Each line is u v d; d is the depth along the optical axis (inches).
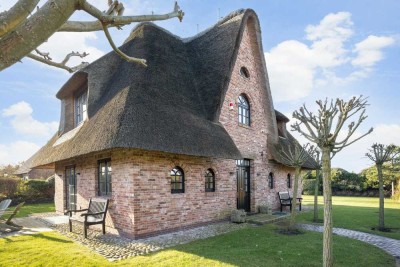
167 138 332.5
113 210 363.9
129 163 338.6
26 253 263.7
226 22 564.1
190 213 399.5
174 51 499.8
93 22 103.0
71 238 330.3
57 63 143.2
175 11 125.4
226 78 466.0
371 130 240.7
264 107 622.8
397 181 1139.9
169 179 372.5
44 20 69.2
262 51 597.3
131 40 479.5
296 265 240.5
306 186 1403.8
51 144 584.4
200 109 446.0
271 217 487.8
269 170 616.7
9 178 820.0
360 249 297.7
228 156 405.7
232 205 483.5
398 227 438.3
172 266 229.1
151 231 343.0
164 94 393.4
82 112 514.9
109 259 247.0
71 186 523.5
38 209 652.1
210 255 262.5
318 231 397.1
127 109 331.6
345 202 941.2
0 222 412.2
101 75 455.5
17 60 67.7
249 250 283.6
